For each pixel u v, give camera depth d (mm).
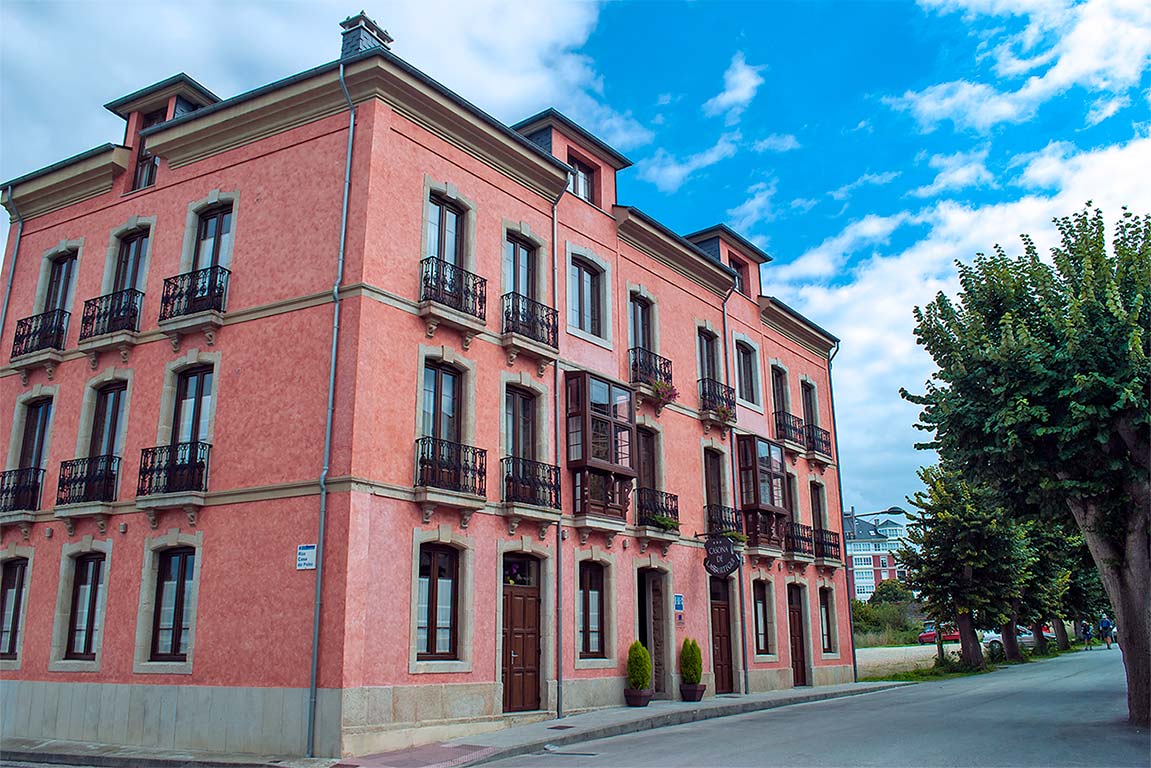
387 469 14523
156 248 17531
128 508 16031
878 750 11656
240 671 14023
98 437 17250
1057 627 50250
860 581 125750
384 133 15758
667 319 22750
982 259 15547
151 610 15359
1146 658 13727
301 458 14477
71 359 17938
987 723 14516
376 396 14578
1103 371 13016
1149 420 12359
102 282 18078
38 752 14383
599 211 21000
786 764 10719
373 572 13883
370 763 12320
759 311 27219
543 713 16422
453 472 15562
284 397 14969
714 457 23781
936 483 31500
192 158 17625
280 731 13328
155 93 18953
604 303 20703
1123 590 14000
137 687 14945
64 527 16875
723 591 22875
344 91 15766
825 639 27250
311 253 15484
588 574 18688
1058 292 14531
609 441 19203
